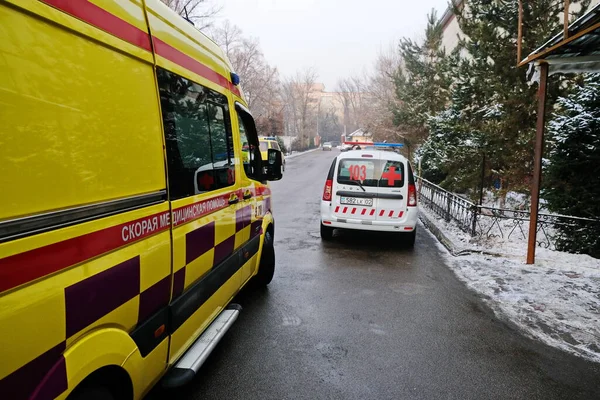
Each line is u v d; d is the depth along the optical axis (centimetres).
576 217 664
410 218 676
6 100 130
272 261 491
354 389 289
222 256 319
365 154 696
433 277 543
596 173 677
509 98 866
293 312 420
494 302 455
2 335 125
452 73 1080
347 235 792
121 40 191
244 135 407
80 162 161
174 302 239
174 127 242
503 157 927
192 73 273
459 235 754
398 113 2020
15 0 134
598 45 506
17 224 132
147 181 209
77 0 164
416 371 314
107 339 175
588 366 327
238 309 337
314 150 6588
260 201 442
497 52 885
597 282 514
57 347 147
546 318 414
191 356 259
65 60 156
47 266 143
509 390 293
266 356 331
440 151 1183
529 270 564
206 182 289
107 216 176
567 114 725
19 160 134
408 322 402
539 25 841
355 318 409
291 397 278
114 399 194
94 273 167
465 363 327
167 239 226
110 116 181
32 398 136
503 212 910
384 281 524
